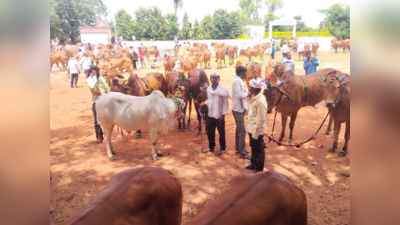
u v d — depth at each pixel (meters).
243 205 2.56
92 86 7.52
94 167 6.30
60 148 7.46
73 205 4.88
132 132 8.70
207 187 5.32
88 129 9.12
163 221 2.97
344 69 20.41
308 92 7.48
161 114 6.27
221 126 6.57
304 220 2.83
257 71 12.13
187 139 7.95
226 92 6.34
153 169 3.20
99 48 33.91
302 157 6.50
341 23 45.47
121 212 2.61
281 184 2.81
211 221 2.38
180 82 8.49
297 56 33.19
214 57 34.97
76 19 50.00
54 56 24.61
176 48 32.97
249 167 5.96
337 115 6.39
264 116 5.15
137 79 8.30
